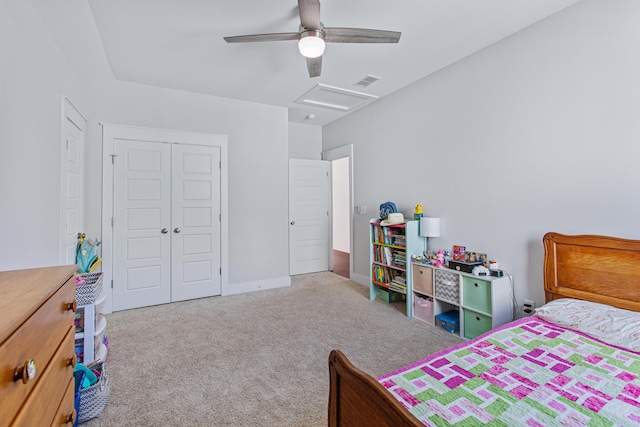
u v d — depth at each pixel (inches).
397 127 151.3
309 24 78.2
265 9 86.6
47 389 35.6
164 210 144.5
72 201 114.2
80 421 65.3
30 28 76.5
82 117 123.3
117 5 83.9
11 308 30.7
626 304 73.7
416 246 130.5
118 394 76.1
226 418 67.8
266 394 76.5
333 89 147.9
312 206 214.1
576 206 87.4
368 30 80.7
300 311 135.0
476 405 43.6
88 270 113.1
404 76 133.9
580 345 62.8
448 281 112.6
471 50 111.8
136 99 138.5
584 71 85.3
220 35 100.1
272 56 114.7
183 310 136.0
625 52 78.0
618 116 79.3
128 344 103.1
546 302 90.4
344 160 300.5
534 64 96.2
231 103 160.2
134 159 138.0
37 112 80.5
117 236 134.9
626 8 77.8
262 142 168.6
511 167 103.3
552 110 92.4
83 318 82.7
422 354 96.1
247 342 104.9
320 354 96.6
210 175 154.7
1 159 62.6
